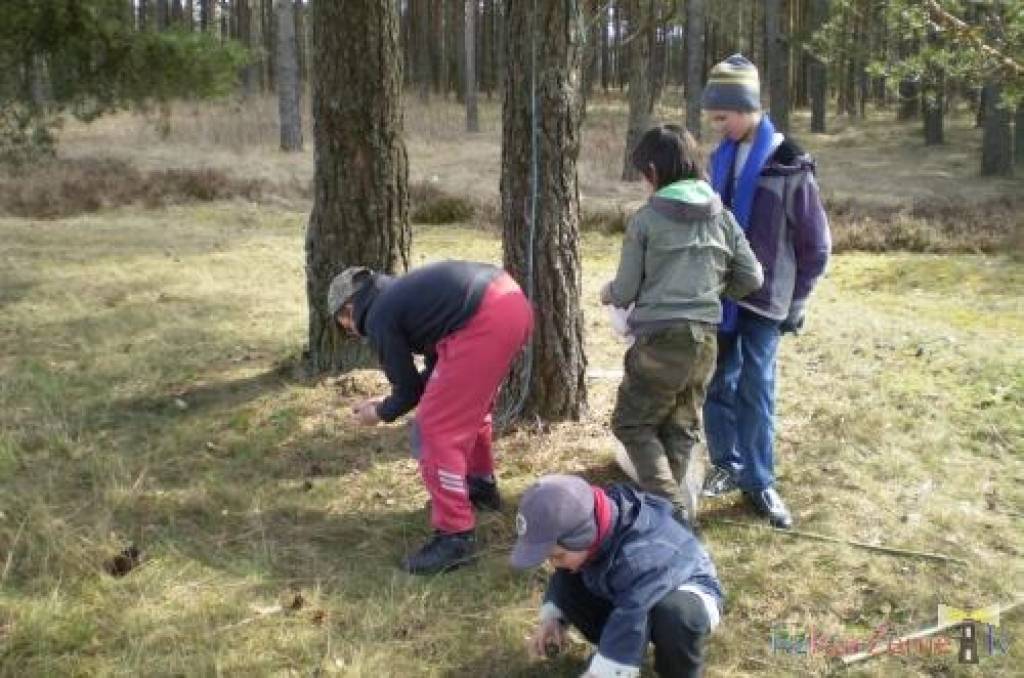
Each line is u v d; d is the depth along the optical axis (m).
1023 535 4.27
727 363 4.44
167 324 7.70
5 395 6.01
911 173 21.98
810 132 31.86
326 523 4.47
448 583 3.94
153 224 12.80
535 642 3.28
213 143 24.50
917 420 5.50
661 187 3.88
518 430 5.30
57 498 4.68
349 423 5.56
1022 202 14.67
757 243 4.16
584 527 2.88
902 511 4.50
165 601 3.81
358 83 5.95
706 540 4.25
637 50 18.27
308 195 15.60
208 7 37.31
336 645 3.54
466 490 4.04
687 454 4.06
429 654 3.51
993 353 6.59
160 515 4.54
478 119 33.06
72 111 10.48
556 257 5.19
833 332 7.31
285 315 8.01
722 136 4.32
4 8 9.02
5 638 3.56
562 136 5.06
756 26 41.72
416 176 18.50
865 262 10.62
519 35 4.98
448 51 45.09
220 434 5.46
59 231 12.03
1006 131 21.27
